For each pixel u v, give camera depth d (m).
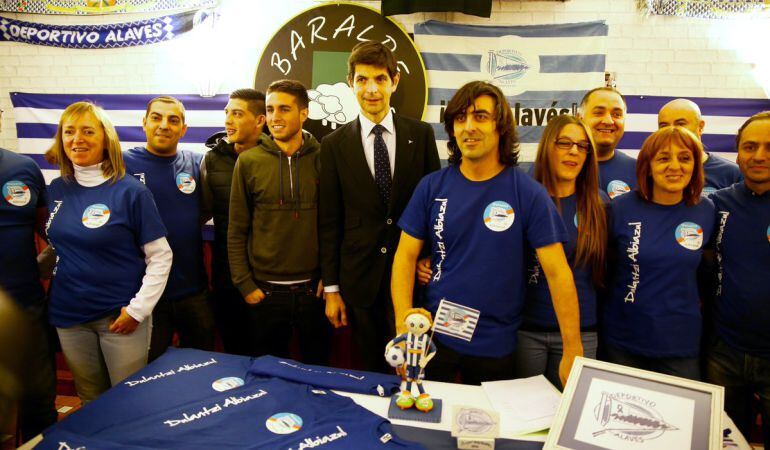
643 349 1.79
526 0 2.96
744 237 1.81
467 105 1.55
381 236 2.10
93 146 1.87
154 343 2.34
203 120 3.14
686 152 1.69
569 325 1.55
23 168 2.11
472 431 1.20
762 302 1.77
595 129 2.35
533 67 2.93
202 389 1.42
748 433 1.97
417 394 1.39
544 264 1.58
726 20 2.96
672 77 3.01
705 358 1.97
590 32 2.88
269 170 2.20
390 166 2.13
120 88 3.21
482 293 1.59
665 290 1.76
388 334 2.23
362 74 2.06
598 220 1.80
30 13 3.20
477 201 1.60
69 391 3.02
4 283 2.03
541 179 1.85
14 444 1.98
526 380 1.53
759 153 1.73
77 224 1.86
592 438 1.15
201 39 3.11
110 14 3.16
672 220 1.78
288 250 2.22
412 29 3.00
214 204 2.46
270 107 2.16
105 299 1.89
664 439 1.12
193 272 2.38
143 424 1.24
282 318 2.27
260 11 3.06
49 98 3.19
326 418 1.28
